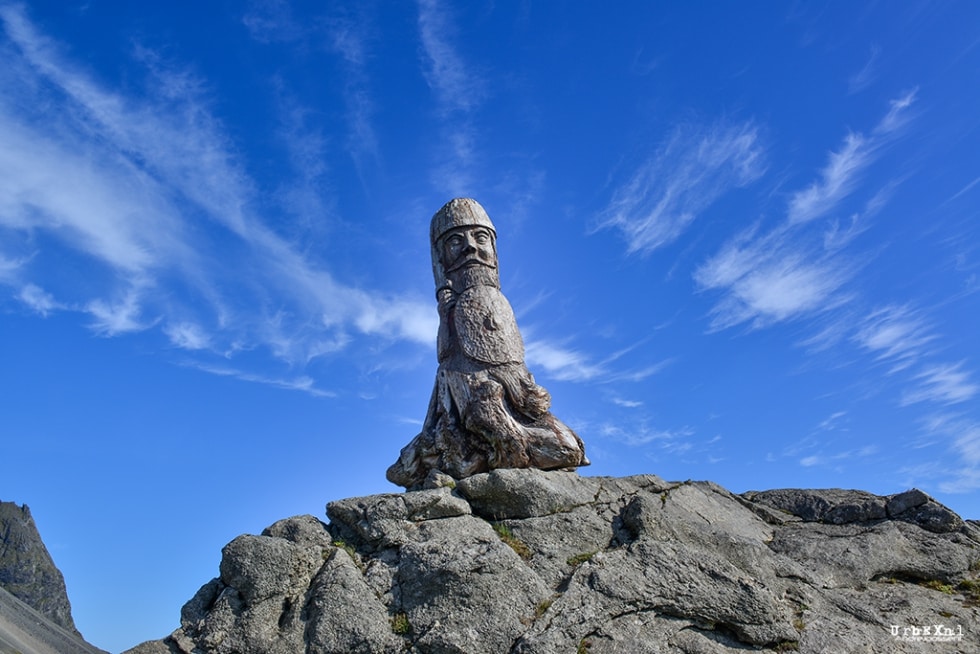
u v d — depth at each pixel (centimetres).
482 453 1287
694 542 1146
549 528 1145
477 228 1442
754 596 1055
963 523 1275
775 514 1348
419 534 1109
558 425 1287
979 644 1082
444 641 977
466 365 1334
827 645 1043
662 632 1026
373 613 1009
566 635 984
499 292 1418
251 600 1016
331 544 1110
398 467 1345
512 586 1031
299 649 989
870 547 1227
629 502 1198
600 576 1045
